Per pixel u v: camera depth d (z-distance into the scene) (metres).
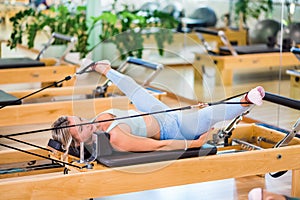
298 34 5.91
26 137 5.15
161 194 4.06
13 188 3.28
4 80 6.09
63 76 6.29
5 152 3.92
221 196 4.04
